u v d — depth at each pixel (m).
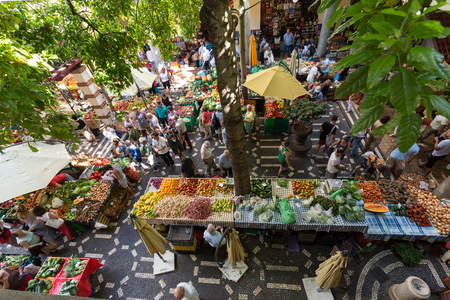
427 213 6.00
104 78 5.77
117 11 6.16
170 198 6.82
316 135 10.07
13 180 5.73
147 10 7.66
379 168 6.61
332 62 13.17
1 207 7.71
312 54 15.05
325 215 5.94
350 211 5.86
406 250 5.82
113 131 9.38
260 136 10.20
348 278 5.71
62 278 5.55
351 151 8.62
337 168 7.04
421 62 0.99
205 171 8.98
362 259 6.04
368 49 1.31
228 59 4.24
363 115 1.29
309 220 5.89
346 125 10.38
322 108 7.67
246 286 5.74
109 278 6.15
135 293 5.84
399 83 1.08
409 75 1.08
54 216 6.58
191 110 11.29
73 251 6.87
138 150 8.76
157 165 9.43
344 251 4.58
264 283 5.77
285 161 7.59
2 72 3.12
